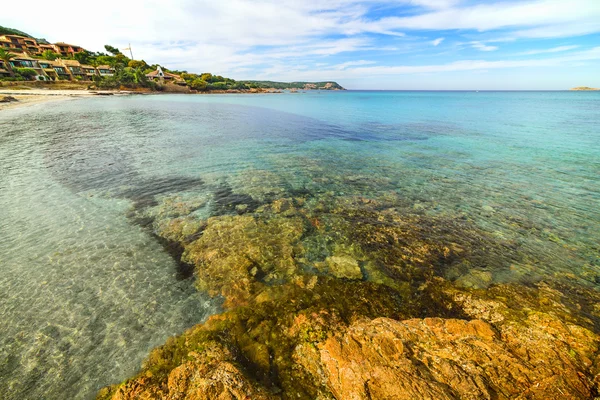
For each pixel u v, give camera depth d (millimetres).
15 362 6707
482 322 7289
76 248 11203
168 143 29344
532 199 16906
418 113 68750
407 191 18094
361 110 76438
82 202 15180
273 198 16641
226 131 37906
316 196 17094
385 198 16938
